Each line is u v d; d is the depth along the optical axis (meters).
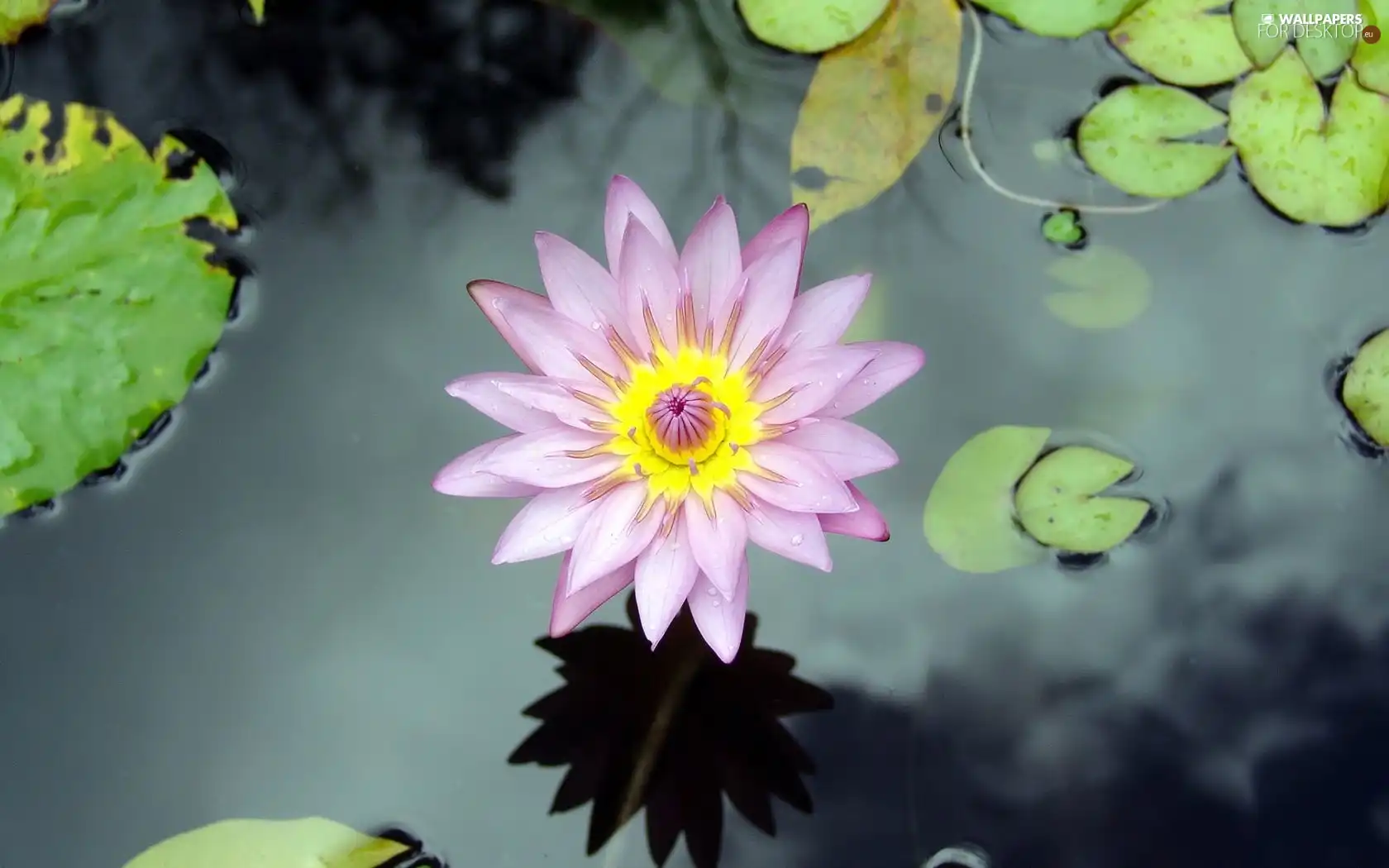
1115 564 1.89
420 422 2.06
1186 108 2.14
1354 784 1.71
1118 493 1.92
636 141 2.29
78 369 1.93
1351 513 1.90
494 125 2.32
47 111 2.16
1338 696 1.78
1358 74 2.08
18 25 2.29
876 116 2.21
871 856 1.71
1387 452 1.93
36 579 1.93
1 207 2.02
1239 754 1.75
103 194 2.07
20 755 1.82
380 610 1.93
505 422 1.69
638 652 1.92
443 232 2.22
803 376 1.67
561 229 2.22
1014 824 1.72
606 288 1.73
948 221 2.16
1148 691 1.81
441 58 2.37
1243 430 1.97
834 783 1.78
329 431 2.05
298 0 2.40
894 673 1.86
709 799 1.77
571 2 2.39
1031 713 1.81
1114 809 1.72
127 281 2.01
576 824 1.75
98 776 1.81
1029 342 2.07
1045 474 1.90
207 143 2.25
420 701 1.87
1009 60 2.23
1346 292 2.06
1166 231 2.13
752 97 2.29
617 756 1.82
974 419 2.01
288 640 1.91
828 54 2.25
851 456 1.62
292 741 1.84
